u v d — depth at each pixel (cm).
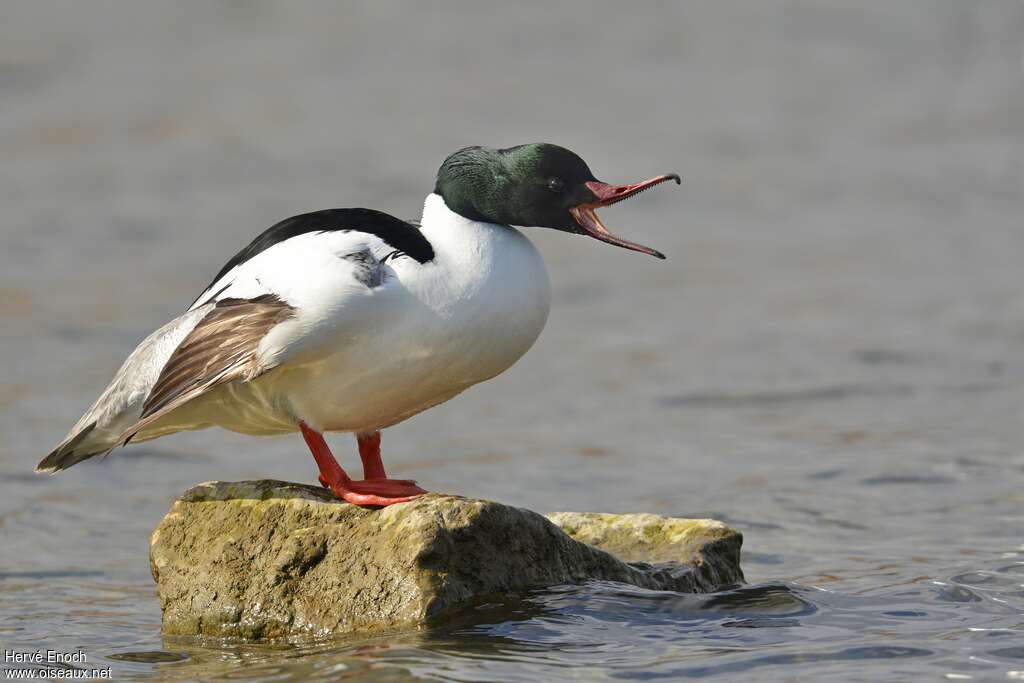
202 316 742
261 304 720
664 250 2261
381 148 2834
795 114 3127
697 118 3084
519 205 777
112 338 1755
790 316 1866
